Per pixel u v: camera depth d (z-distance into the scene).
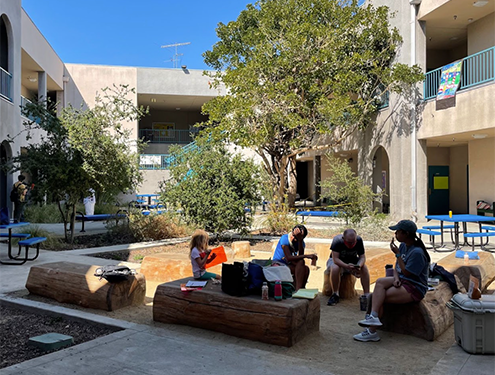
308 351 4.68
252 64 17.33
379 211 23.48
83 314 5.80
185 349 4.63
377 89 19.98
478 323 4.54
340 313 6.25
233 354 4.50
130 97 32.69
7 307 6.40
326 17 18.33
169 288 5.56
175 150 12.52
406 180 18.38
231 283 5.16
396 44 19.03
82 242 12.61
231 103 17.34
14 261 9.63
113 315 5.84
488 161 18.17
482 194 18.56
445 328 5.35
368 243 12.23
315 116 18.83
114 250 11.10
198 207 11.80
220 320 5.14
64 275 6.40
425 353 4.68
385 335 5.25
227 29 21.31
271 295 5.15
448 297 5.69
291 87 18.53
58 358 4.37
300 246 6.96
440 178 23.03
